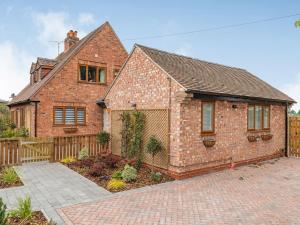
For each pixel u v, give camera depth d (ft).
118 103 48.88
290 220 22.21
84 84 63.52
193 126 36.73
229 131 42.60
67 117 60.70
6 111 113.91
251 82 56.24
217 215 23.11
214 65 56.90
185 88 33.58
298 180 35.45
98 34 66.28
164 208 24.62
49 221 20.92
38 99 56.44
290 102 55.72
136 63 43.86
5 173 34.58
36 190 29.81
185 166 35.63
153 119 39.75
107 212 23.49
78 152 49.96
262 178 36.40
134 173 34.65
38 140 45.57
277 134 54.39
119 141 48.42
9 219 20.97
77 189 30.42
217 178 36.17
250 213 23.66
